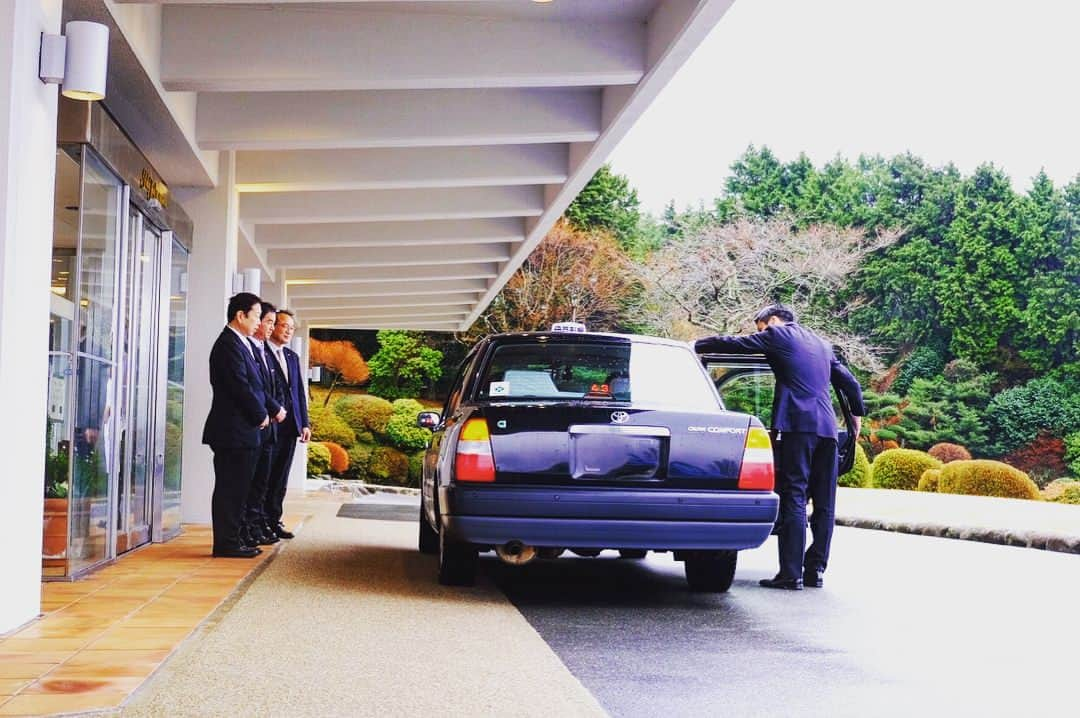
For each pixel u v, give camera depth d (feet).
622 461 21.83
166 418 32.71
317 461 113.19
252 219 49.90
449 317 95.04
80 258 23.22
